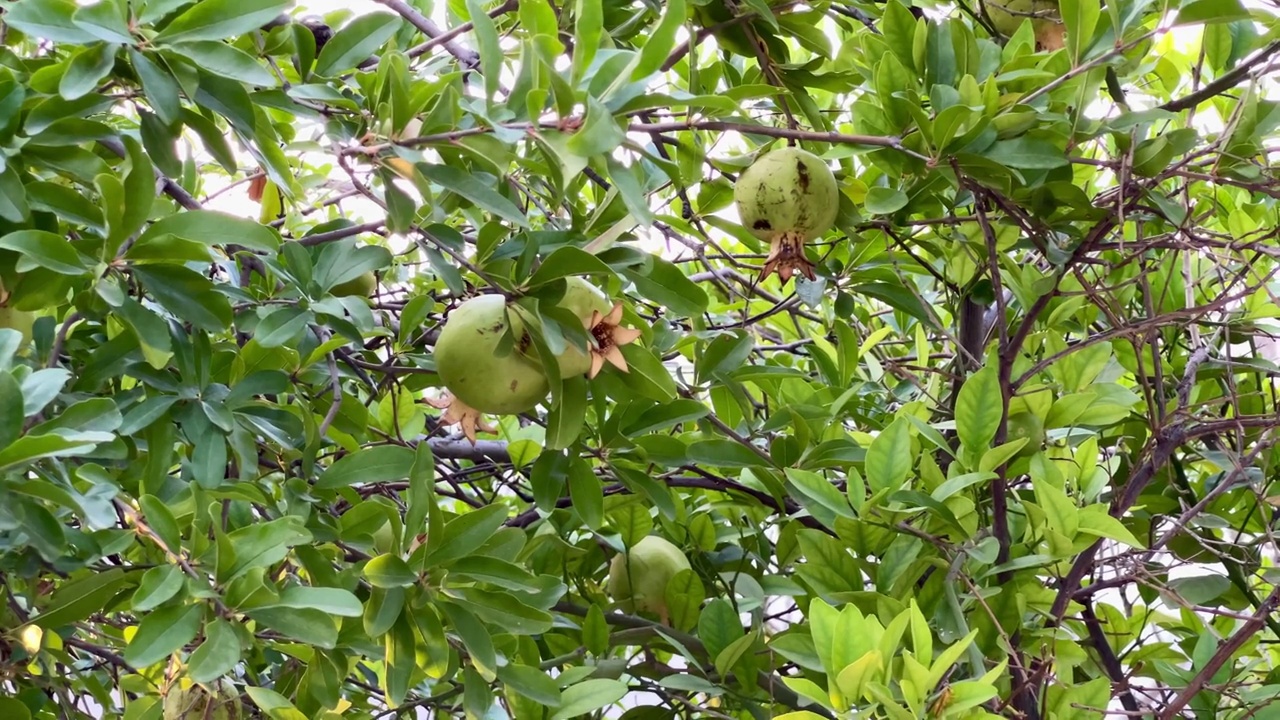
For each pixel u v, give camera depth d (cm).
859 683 147
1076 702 193
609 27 235
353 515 177
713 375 223
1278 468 250
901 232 256
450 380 167
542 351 156
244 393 173
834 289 263
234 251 212
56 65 143
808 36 224
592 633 209
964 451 204
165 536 137
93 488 142
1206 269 281
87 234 154
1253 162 209
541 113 152
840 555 200
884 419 264
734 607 215
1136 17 195
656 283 178
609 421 198
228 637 132
